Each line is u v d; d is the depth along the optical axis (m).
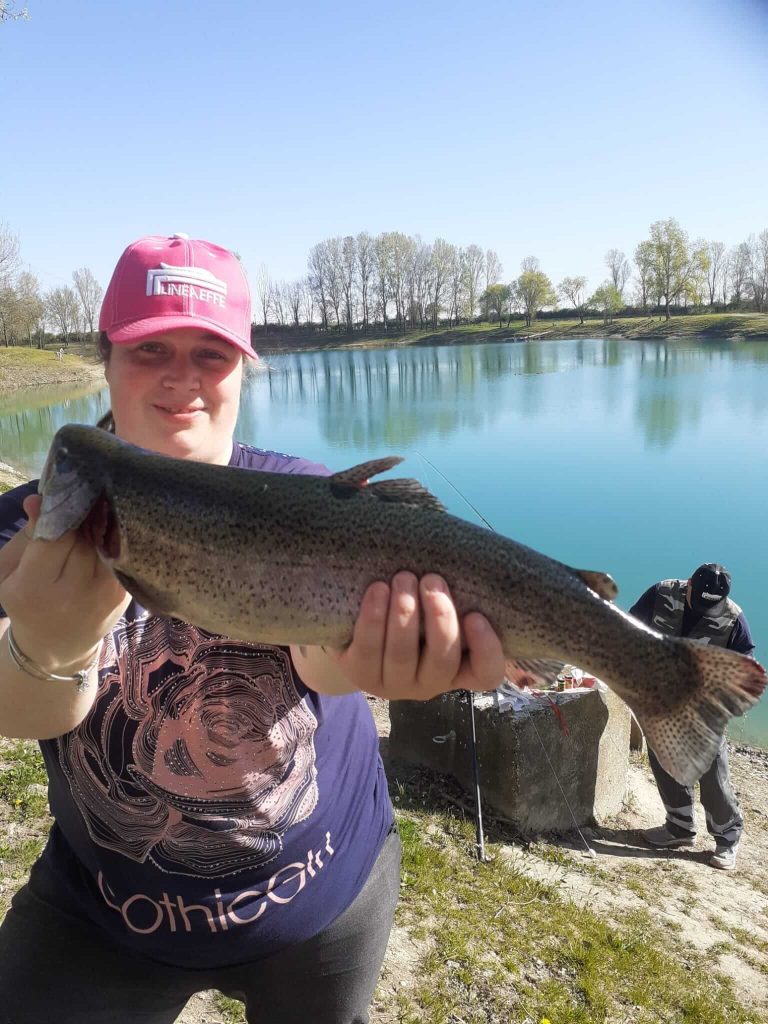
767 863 2.72
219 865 0.76
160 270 0.83
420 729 2.70
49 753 0.80
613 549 5.82
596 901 2.14
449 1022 1.56
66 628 0.66
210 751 0.76
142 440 0.89
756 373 17.41
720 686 0.88
